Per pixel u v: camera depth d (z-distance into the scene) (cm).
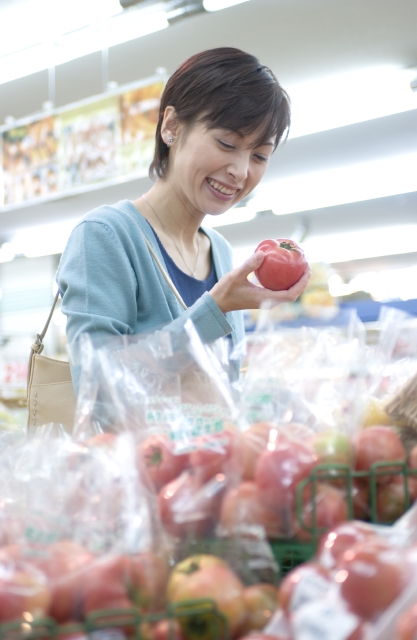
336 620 57
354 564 58
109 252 153
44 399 152
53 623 58
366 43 464
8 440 112
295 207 726
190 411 88
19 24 446
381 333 105
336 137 574
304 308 320
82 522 74
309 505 76
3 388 413
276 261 147
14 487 87
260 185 676
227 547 73
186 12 413
